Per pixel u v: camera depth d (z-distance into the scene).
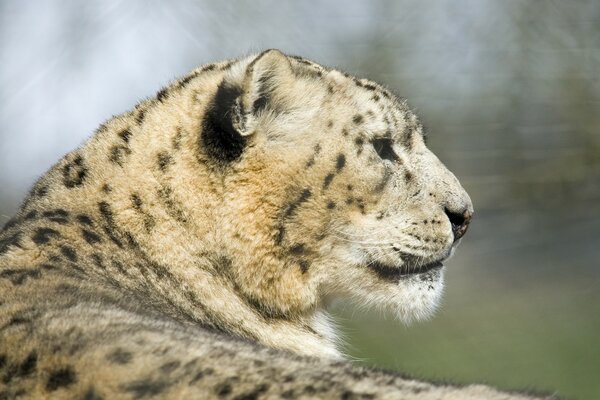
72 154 9.80
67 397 6.30
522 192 27.59
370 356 21.48
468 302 25.39
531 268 26.88
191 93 9.89
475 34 28.23
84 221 9.02
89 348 6.62
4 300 7.51
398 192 10.68
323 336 10.57
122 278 8.80
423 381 7.14
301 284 10.09
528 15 27.83
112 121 9.94
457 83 28.22
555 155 27.70
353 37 27.91
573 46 28.05
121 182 9.32
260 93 9.78
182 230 9.34
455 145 28.00
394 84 27.86
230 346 7.04
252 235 9.70
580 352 23.34
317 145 10.12
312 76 10.37
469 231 27.44
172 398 6.26
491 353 22.97
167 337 6.89
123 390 6.29
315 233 10.10
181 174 9.45
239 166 9.64
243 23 26.48
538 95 28.06
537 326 24.53
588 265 26.81
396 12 28.09
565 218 27.44
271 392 6.38
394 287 10.71
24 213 9.35
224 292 9.52
